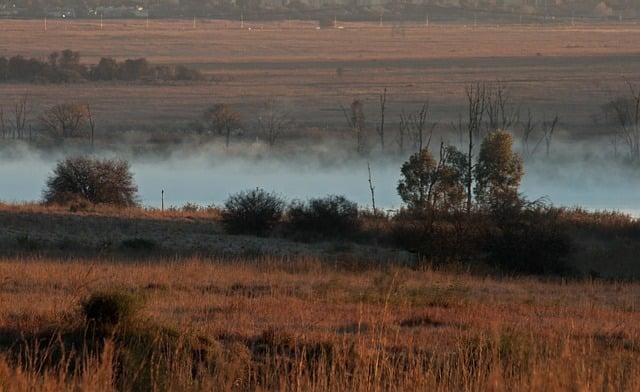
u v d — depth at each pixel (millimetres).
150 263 102250
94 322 49812
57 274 84188
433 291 79250
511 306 75875
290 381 44750
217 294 75875
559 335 58000
